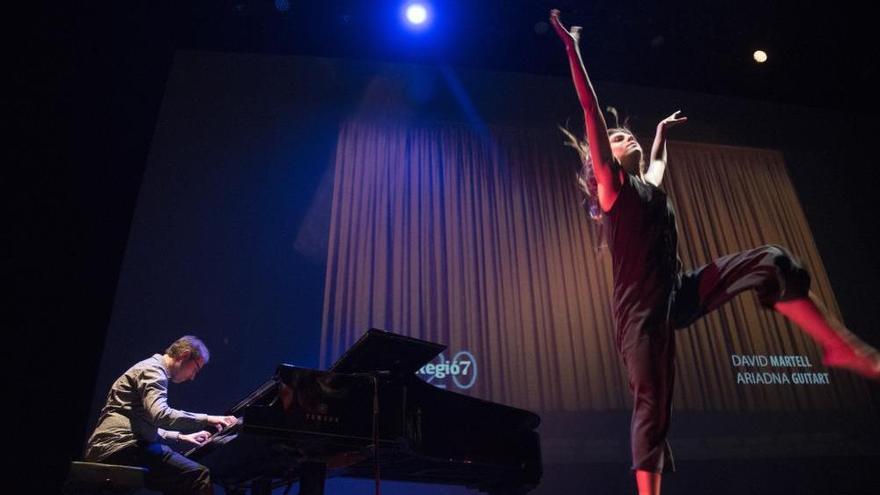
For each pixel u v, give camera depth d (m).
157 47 5.16
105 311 4.39
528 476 2.89
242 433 2.22
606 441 4.47
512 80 5.69
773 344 4.86
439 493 4.23
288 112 5.31
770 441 4.57
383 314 4.68
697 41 5.36
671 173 5.50
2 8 3.97
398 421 2.48
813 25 5.19
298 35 5.33
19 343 3.95
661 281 3.11
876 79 5.72
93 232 4.43
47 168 4.18
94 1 4.46
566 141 5.49
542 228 5.12
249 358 4.47
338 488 4.23
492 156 5.35
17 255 3.98
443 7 5.09
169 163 4.97
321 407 2.35
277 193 5.02
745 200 5.49
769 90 5.91
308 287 4.74
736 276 3.31
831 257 5.36
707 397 4.65
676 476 4.41
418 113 5.45
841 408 4.70
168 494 2.69
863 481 4.51
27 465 3.82
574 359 4.70
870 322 5.12
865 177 5.82
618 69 5.66
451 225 5.05
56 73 4.28
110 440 2.73
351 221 4.98
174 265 4.66
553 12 3.40
